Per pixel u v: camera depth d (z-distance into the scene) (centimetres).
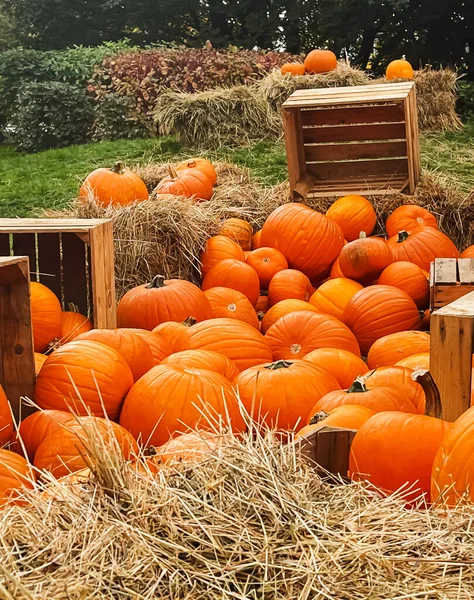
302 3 1204
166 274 328
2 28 1433
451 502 128
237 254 332
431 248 319
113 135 842
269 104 620
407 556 98
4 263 174
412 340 247
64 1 1397
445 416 172
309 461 139
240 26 1308
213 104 608
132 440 172
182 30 1398
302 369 201
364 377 198
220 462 115
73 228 249
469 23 1154
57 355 195
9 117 1055
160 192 381
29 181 568
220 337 237
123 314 280
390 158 379
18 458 160
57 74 998
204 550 98
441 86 663
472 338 170
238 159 563
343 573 94
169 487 110
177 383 189
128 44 1351
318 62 684
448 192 382
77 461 161
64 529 103
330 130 378
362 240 304
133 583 93
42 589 90
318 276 338
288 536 101
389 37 1209
